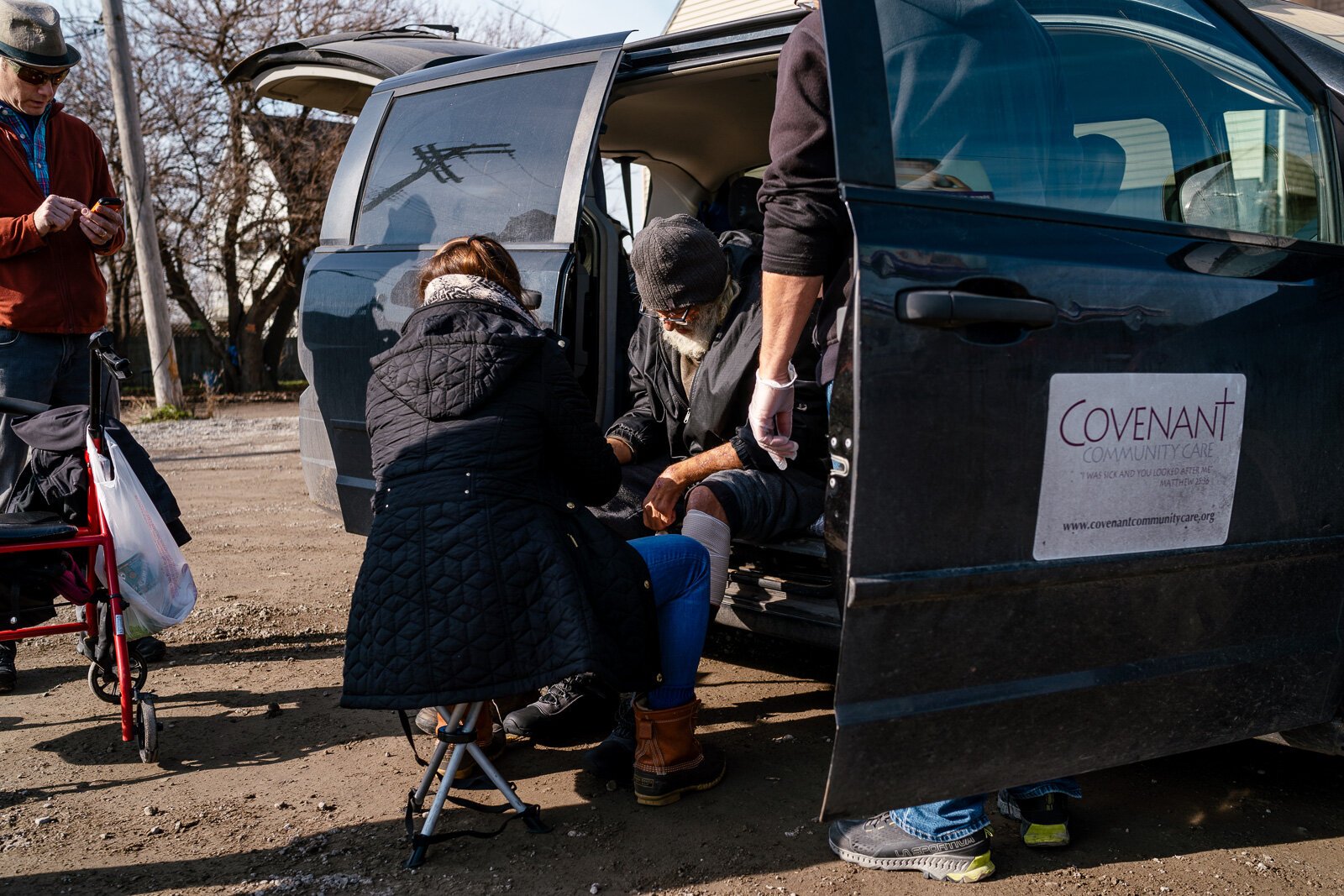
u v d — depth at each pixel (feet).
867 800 6.52
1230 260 7.49
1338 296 7.84
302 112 77.51
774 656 12.67
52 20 11.94
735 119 15.75
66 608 14.71
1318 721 7.91
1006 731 6.83
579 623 7.54
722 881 7.64
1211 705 7.47
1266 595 7.60
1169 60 8.01
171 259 80.07
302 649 13.11
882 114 6.56
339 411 12.58
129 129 47.85
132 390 86.07
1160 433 7.06
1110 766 7.25
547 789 9.23
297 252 81.05
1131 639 7.14
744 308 9.84
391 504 7.89
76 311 12.51
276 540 19.48
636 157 17.08
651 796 8.75
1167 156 7.75
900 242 6.33
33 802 8.99
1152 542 7.09
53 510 10.61
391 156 13.00
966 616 6.61
